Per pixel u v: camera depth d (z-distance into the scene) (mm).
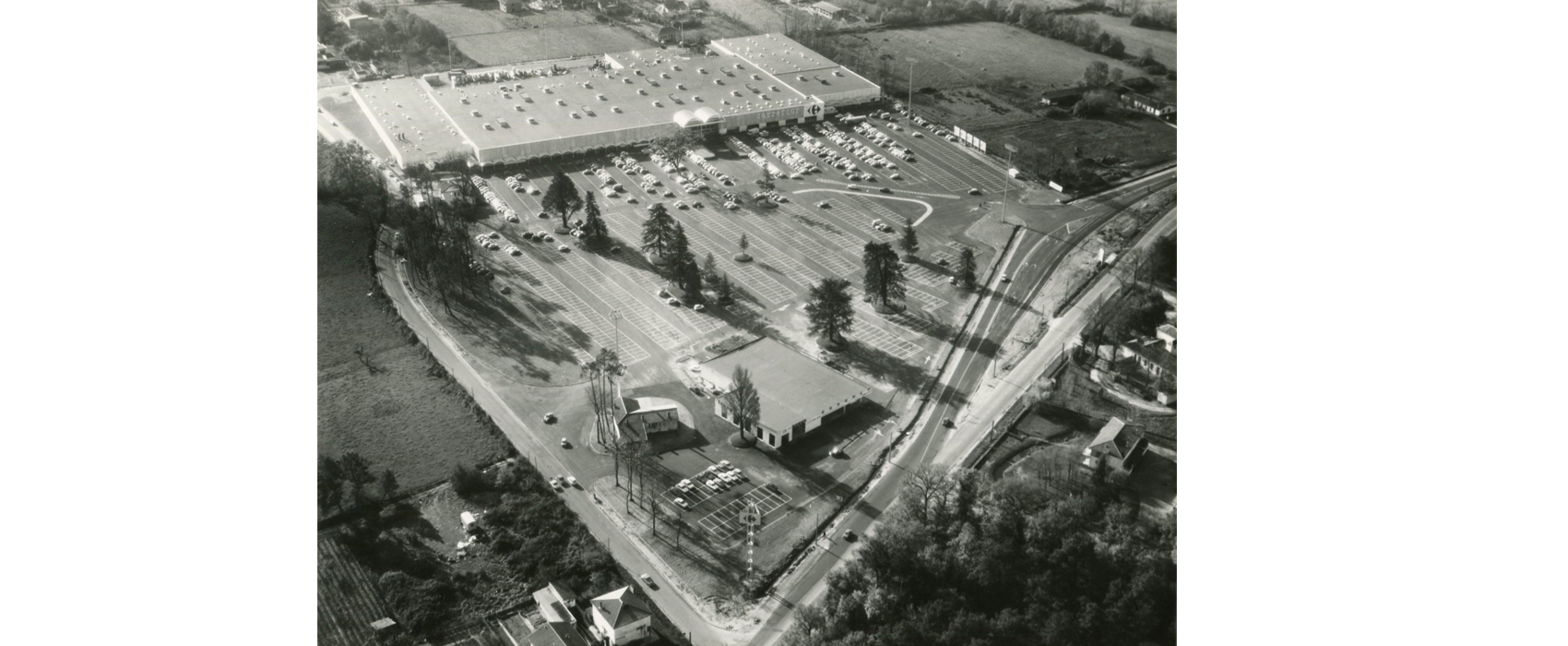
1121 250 175125
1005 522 113312
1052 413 135500
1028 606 105750
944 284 166750
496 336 151875
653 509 117500
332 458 125938
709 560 113500
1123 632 104312
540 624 105000
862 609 104938
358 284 163000
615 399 136875
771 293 163875
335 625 104938
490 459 127188
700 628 105250
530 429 132750
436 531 116750
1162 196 195750
